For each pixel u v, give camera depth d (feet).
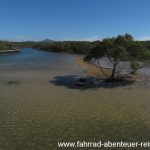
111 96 94.84
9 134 58.90
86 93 100.07
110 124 65.10
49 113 74.13
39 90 105.40
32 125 64.49
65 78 136.67
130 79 129.59
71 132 60.13
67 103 84.99
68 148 52.21
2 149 51.72
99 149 51.80
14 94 97.81
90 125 64.54
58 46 565.94
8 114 73.15
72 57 339.57
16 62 244.83
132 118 69.56
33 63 232.53
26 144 53.98
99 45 123.95
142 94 97.60
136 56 119.75
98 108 79.10
